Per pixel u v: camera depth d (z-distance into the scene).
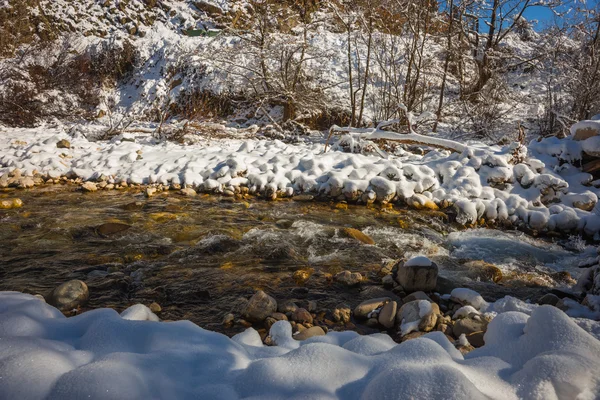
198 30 21.48
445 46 15.80
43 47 19.50
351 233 5.91
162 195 7.79
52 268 4.65
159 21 22.11
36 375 1.89
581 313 3.58
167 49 19.98
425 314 3.51
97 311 2.71
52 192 7.82
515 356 2.43
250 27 18.50
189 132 13.10
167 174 8.52
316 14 19.81
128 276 4.49
